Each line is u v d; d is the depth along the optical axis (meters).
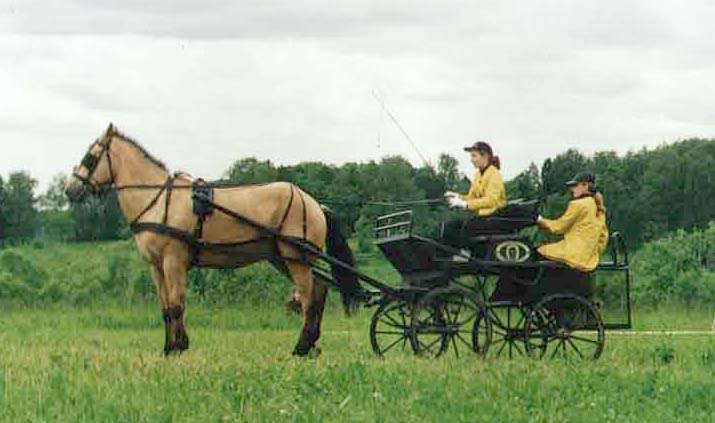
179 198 17.61
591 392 13.32
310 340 17.75
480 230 16.83
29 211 78.56
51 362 15.70
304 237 17.77
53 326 24.55
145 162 17.88
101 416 11.98
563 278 16.72
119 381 13.73
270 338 21.77
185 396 12.83
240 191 17.73
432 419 11.91
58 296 29.38
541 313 16.86
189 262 17.70
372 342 17.08
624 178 72.06
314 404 12.48
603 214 17.00
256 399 12.73
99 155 17.80
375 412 12.12
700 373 14.88
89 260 31.23
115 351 17.81
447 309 16.84
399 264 17.12
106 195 17.94
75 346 18.83
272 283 28.67
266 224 17.66
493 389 13.35
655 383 13.80
